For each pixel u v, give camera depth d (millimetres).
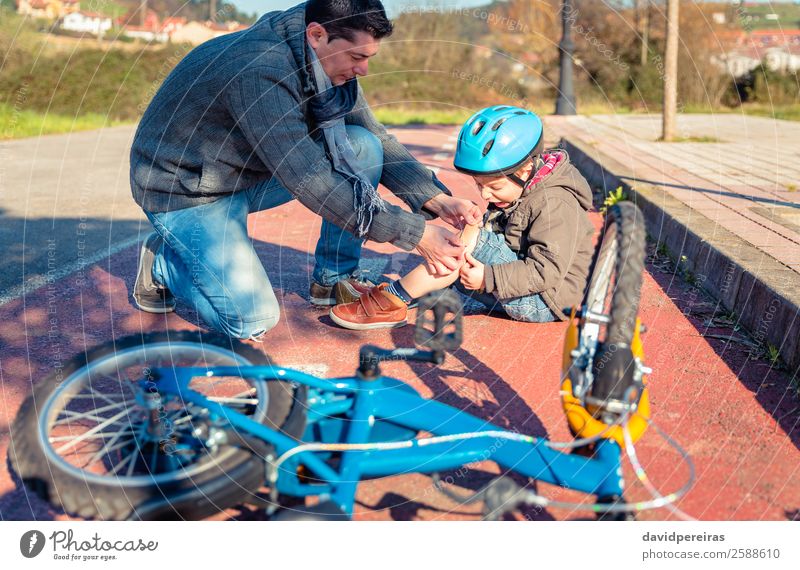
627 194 6445
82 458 2219
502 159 3121
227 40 3004
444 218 3463
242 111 2832
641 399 2178
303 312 3836
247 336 3271
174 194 3162
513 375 3047
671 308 3926
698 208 5352
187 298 3379
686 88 22578
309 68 2900
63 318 3732
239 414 2059
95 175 8727
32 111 14648
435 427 2135
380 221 2885
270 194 3605
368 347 2242
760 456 2416
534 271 3287
